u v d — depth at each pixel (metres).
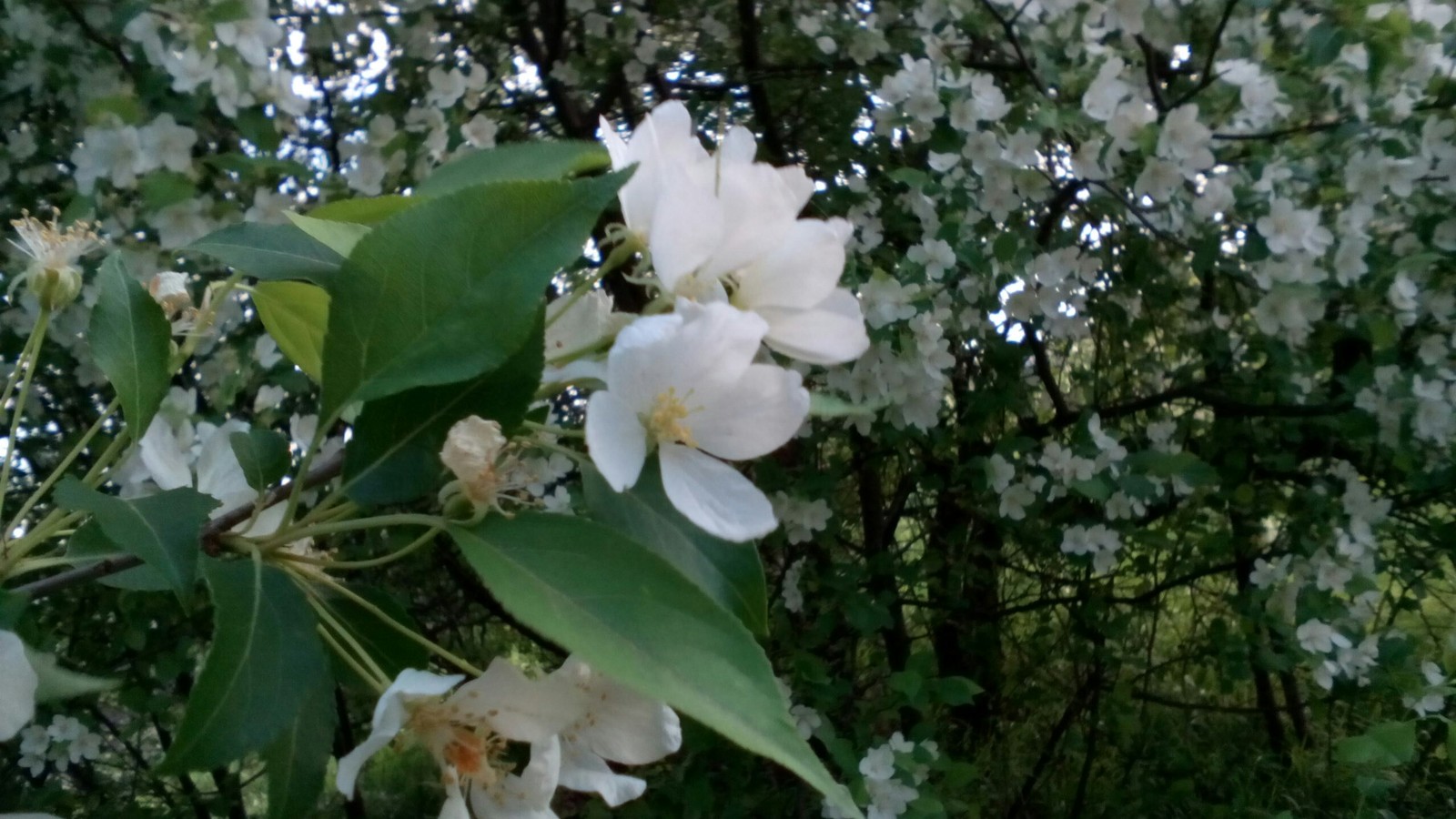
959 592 1.09
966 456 1.00
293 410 0.79
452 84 0.80
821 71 1.01
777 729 0.20
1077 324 0.83
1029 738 1.25
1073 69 0.78
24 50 0.68
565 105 1.06
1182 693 1.34
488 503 0.23
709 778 0.84
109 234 0.60
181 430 0.37
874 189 0.96
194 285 0.67
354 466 0.25
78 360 0.76
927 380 0.74
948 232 0.75
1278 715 1.20
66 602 0.85
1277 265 0.75
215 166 0.63
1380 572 1.00
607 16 0.99
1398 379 0.78
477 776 0.24
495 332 0.23
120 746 1.12
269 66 0.62
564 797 0.85
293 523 0.25
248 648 0.23
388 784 0.99
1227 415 0.98
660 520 0.25
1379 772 0.86
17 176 0.75
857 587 0.92
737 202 0.25
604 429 0.24
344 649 0.27
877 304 0.71
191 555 0.24
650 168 0.26
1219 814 0.99
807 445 0.90
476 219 0.24
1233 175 0.77
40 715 0.86
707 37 1.10
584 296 0.28
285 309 0.29
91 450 0.81
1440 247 0.78
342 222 0.29
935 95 0.74
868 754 0.73
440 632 1.20
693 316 0.24
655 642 0.21
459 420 0.25
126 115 0.56
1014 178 0.76
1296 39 0.79
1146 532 0.91
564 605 0.21
